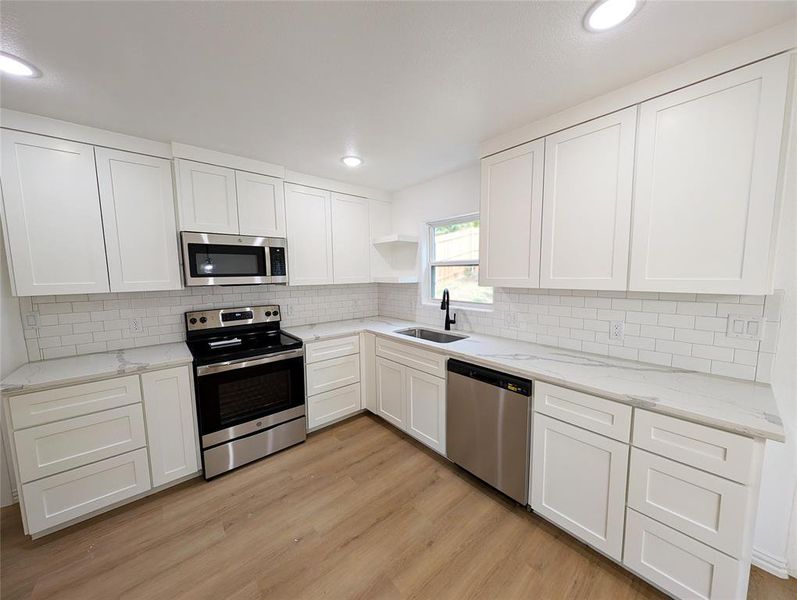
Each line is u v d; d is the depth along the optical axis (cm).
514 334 244
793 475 137
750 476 108
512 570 150
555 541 166
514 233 203
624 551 141
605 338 193
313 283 292
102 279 197
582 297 202
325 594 140
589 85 151
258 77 142
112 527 176
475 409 199
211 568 152
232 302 277
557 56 130
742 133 124
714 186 131
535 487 173
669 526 127
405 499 197
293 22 109
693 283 139
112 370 181
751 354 144
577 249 174
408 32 115
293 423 255
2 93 151
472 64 135
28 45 117
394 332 284
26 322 194
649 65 137
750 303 142
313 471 225
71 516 173
